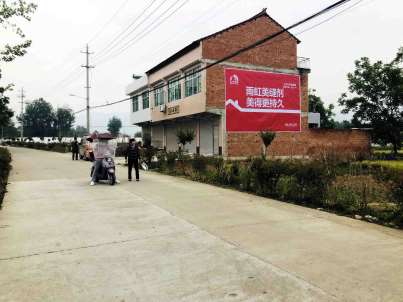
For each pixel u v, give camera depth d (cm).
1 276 419
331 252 494
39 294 371
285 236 576
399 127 2819
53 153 3916
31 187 1149
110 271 432
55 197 960
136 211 777
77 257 483
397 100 2723
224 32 2380
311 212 760
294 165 920
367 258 469
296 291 372
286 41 2586
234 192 1041
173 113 2772
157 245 534
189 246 528
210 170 1320
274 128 2512
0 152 1606
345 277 407
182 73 2655
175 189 1103
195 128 2706
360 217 702
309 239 557
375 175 767
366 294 363
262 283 393
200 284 392
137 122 3634
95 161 1221
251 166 1081
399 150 3616
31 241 557
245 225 649
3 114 3988
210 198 938
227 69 2373
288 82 2584
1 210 789
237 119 2388
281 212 760
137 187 1152
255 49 2472
